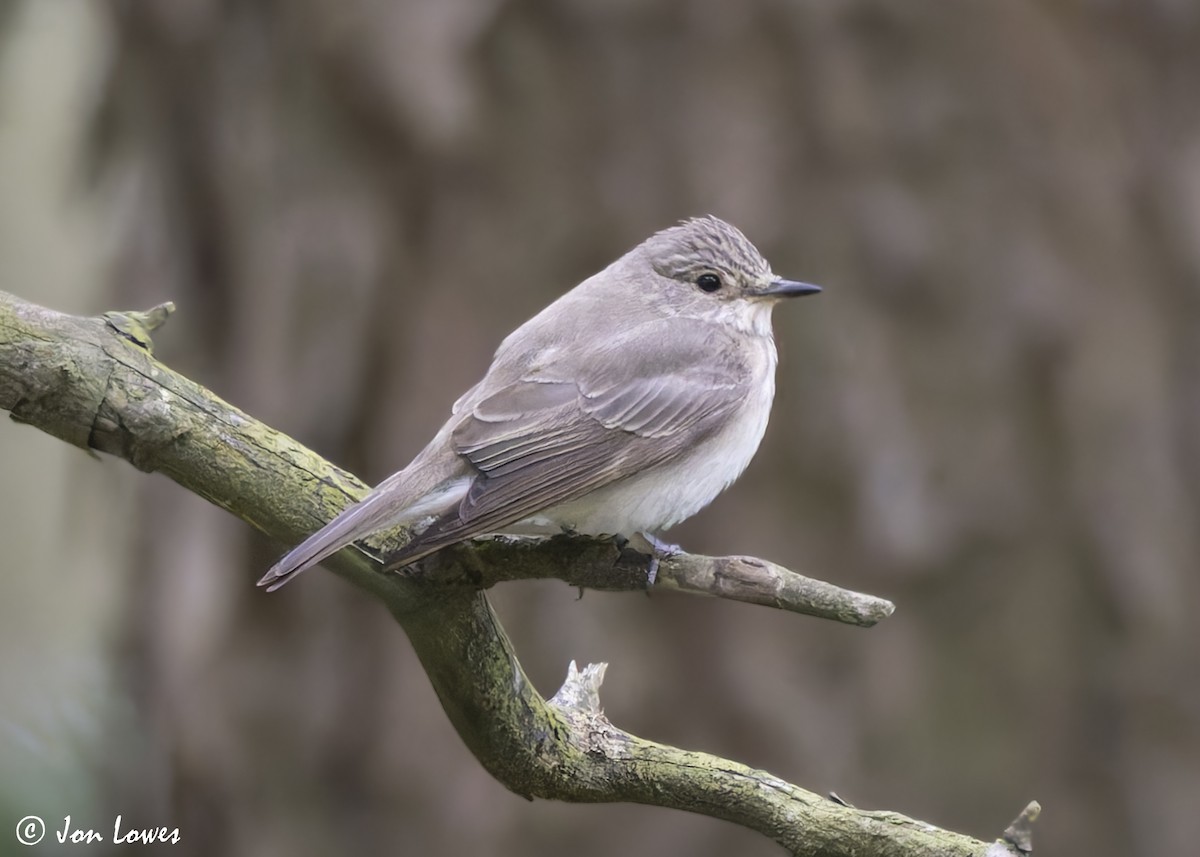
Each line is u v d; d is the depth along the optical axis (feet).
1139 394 36.14
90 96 40.96
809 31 35.86
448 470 25.22
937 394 35.94
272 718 37.01
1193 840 35.58
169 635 37.68
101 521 42.45
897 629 35.70
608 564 21.30
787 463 35.55
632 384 27.40
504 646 22.21
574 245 36.32
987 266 35.99
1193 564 36.17
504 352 28.40
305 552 20.48
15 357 20.13
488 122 36.27
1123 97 36.99
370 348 36.60
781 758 35.19
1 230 47.91
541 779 22.75
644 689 35.12
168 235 38.45
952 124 36.06
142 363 20.90
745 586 20.93
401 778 36.22
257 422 21.63
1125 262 36.47
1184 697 36.01
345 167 37.01
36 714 38.32
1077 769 36.06
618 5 36.06
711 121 35.81
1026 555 35.91
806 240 35.73
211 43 37.86
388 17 36.27
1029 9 36.40
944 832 21.58
